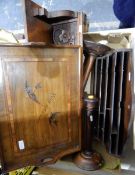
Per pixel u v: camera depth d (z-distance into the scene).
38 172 0.84
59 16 0.71
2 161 0.63
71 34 0.78
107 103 0.85
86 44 0.81
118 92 0.79
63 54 0.71
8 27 1.31
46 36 0.78
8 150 0.65
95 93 0.98
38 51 0.66
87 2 1.18
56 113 0.73
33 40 0.68
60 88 0.73
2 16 1.31
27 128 0.68
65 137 0.77
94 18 1.18
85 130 0.83
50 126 0.73
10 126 0.64
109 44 0.99
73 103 0.77
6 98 0.62
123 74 0.77
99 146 0.94
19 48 0.62
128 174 0.82
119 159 0.86
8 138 0.64
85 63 0.90
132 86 0.76
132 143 0.84
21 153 0.67
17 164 0.67
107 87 0.83
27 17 0.64
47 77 0.69
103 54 0.87
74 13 0.74
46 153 0.73
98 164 0.82
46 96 0.70
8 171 0.65
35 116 0.69
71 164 0.86
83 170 0.82
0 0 1.31
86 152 0.85
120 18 0.87
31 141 0.69
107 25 1.16
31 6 0.65
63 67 0.72
